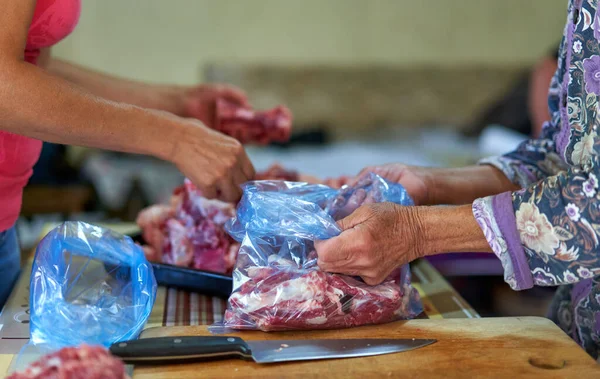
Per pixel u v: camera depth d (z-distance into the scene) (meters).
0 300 1.30
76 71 1.50
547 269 1.01
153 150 1.14
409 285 1.15
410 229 1.04
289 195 1.14
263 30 3.74
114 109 1.08
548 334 1.06
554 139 1.24
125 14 3.64
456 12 3.80
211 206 1.32
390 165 1.37
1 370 0.97
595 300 1.14
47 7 1.12
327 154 3.20
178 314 1.19
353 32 3.79
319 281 1.05
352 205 1.16
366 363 0.96
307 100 3.68
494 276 2.35
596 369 0.95
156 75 3.75
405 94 3.74
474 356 0.99
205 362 0.96
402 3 3.76
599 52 0.98
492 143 2.88
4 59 0.96
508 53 3.87
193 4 3.67
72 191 2.81
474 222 1.02
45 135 1.04
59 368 0.73
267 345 1.00
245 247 1.09
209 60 3.76
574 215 0.96
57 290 1.01
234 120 1.61
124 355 0.93
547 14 3.83
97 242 1.09
